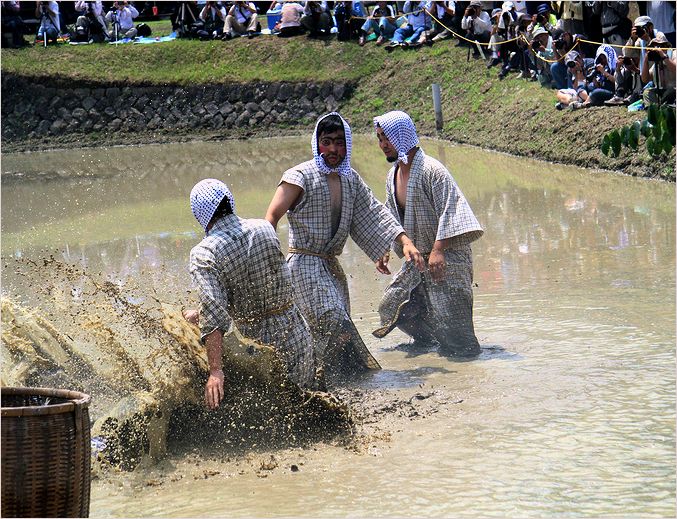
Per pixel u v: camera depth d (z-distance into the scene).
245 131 34.22
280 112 34.50
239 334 7.01
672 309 9.77
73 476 5.10
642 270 11.52
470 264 9.07
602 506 5.59
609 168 19.70
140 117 34.69
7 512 4.96
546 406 7.33
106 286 8.05
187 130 34.50
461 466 6.30
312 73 34.53
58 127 34.28
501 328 9.65
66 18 38.66
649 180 18.25
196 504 5.95
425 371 8.50
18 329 7.79
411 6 33.84
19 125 34.03
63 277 12.66
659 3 20.33
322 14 35.78
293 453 6.79
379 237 8.56
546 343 9.02
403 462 6.44
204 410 7.02
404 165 9.08
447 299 8.96
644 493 5.73
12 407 5.29
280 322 7.26
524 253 13.05
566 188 18.19
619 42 21.77
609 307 10.02
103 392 7.60
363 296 11.35
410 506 5.73
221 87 34.81
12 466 4.95
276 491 6.09
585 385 7.75
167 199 20.52
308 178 8.37
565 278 11.46
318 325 8.35
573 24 23.38
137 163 28.34
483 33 29.86
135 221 17.75
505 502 5.71
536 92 25.23
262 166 25.86
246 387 7.09
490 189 18.86
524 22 26.36
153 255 14.39
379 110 32.44
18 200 21.33
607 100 21.94
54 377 7.65
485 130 26.00
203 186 7.11
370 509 5.73
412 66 32.59
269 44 36.06
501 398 7.59
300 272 8.45
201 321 6.83
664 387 7.58
